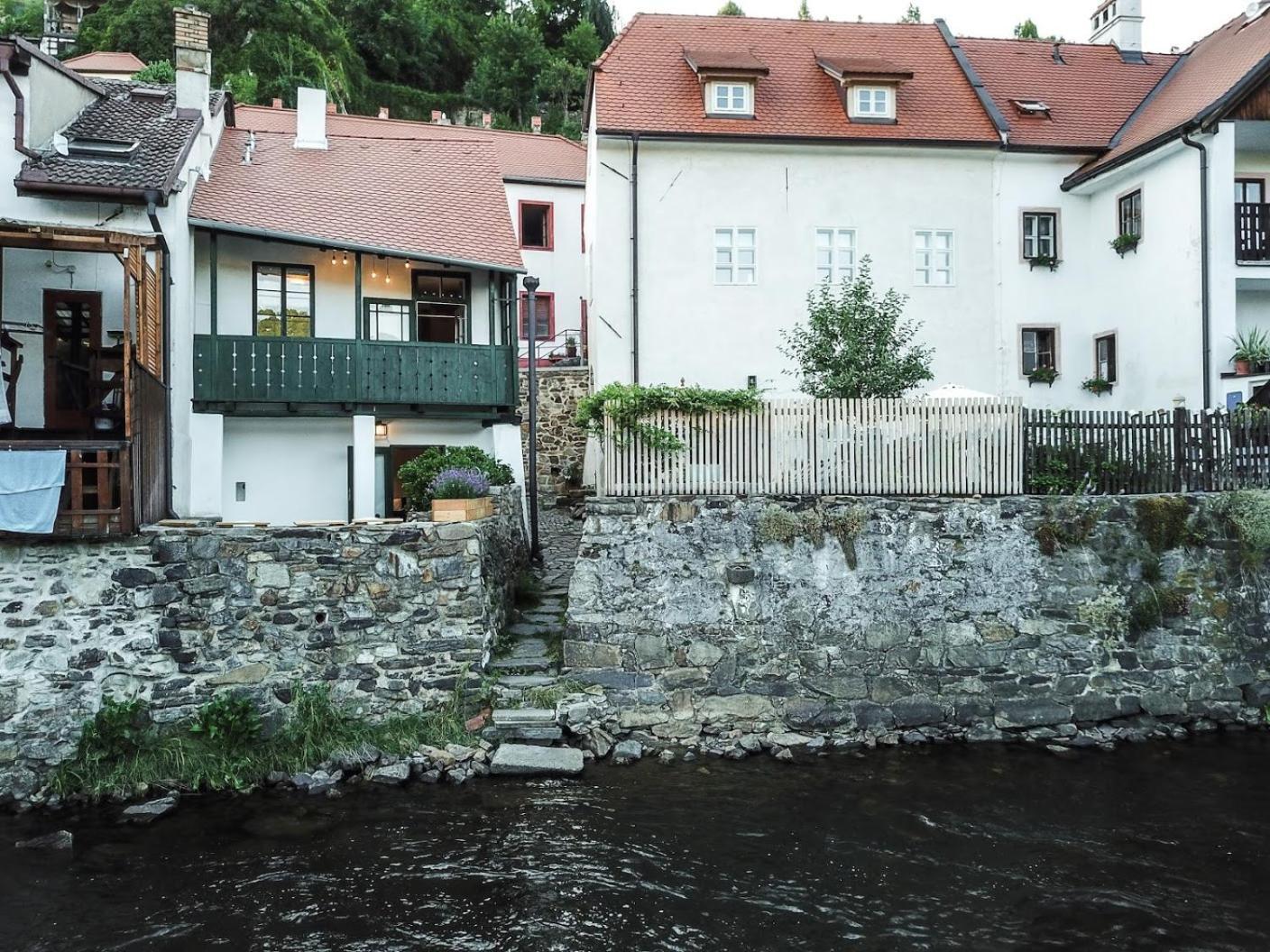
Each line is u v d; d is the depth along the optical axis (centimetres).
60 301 1523
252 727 1080
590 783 1074
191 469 1541
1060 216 2117
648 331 1977
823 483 1298
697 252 1992
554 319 3044
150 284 1212
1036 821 979
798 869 873
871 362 1533
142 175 1430
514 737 1145
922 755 1173
